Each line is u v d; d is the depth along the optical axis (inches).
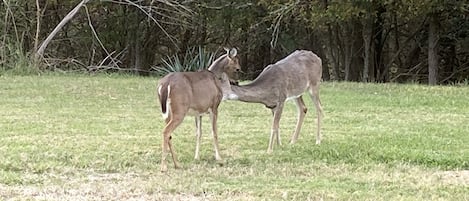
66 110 527.2
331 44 1077.8
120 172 318.0
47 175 306.7
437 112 541.3
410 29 1107.9
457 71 1143.0
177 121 327.3
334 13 879.7
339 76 1107.3
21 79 759.7
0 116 486.3
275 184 294.4
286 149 377.4
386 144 390.0
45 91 649.0
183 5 1066.1
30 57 895.1
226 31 1143.6
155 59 1285.7
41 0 1095.0
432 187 292.8
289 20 1049.5
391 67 1189.1
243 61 1243.8
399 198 273.0
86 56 1232.8
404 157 352.2
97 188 284.8
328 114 526.0
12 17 914.7
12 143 379.2
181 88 327.0
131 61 1222.9
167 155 356.8
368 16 896.9
